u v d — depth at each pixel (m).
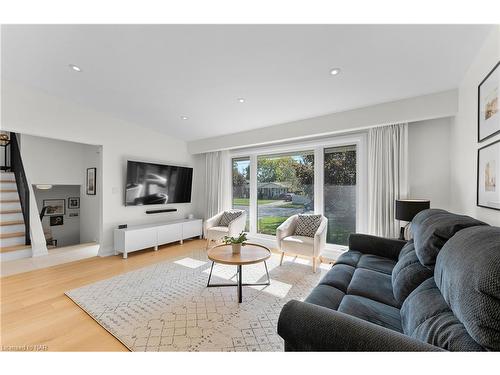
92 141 3.72
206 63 2.29
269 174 4.61
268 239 4.56
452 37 1.77
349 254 2.43
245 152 4.84
